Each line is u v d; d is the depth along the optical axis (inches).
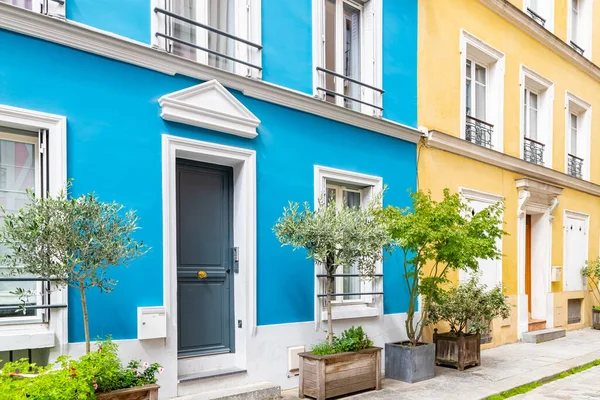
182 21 218.1
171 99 199.6
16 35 166.4
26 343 159.5
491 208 264.8
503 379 261.0
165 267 196.1
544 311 446.6
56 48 174.9
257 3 236.1
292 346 237.5
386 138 300.8
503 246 392.8
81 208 143.9
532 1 471.5
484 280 370.9
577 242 502.9
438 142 329.7
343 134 274.7
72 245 141.6
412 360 250.5
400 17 314.8
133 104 193.2
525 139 437.7
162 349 192.1
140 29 197.2
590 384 266.2
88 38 180.2
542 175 442.6
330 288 224.8
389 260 293.3
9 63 164.6
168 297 195.6
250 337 221.5
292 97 245.0
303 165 252.2
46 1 173.8
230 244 231.5
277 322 233.5
